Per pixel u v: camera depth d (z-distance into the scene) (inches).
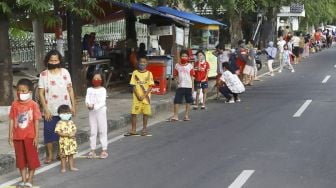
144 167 346.0
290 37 1321.4
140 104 456.1
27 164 307.7
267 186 291.0
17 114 305.9
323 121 505.4
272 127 479.2
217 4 1026.7
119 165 354.3
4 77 490.6
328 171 322.0
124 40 884.0
